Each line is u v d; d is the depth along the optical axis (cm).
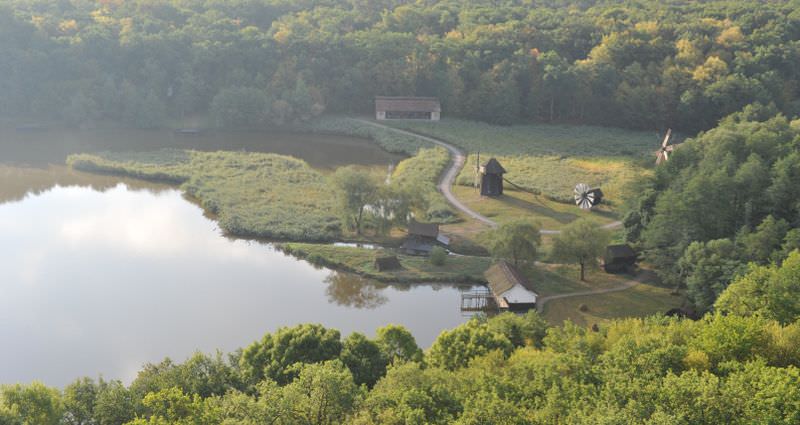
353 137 18600
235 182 13975
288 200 12975
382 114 19550
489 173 13312
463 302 9262
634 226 10469
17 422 4778
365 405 4650
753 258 8400
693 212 9331
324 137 18588
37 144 17025
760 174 9488
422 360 6456
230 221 11712
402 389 4859
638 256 10238
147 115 18838
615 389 4600
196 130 18638
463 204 13000
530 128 19138
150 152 16175
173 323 8588
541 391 4975
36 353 7919
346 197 11331
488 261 10375
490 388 5000
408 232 11138
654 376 4875
